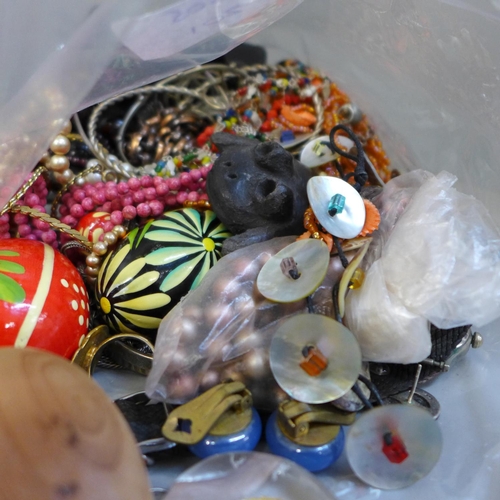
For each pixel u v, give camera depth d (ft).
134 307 0.62
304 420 0.49
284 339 0.51
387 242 0.58
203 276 0.62
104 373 0.65
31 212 0.66
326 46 0.82
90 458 0.39
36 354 0.43
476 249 0.54
